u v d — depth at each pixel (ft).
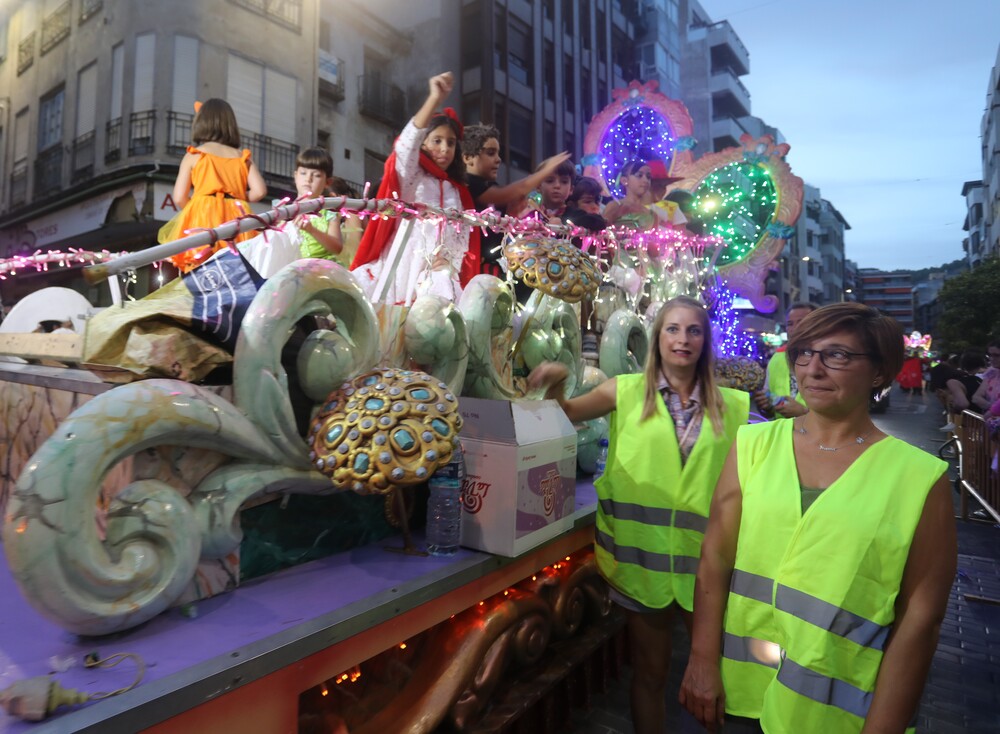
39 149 52.03
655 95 28.89
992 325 104.88
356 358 7.02
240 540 6.06
